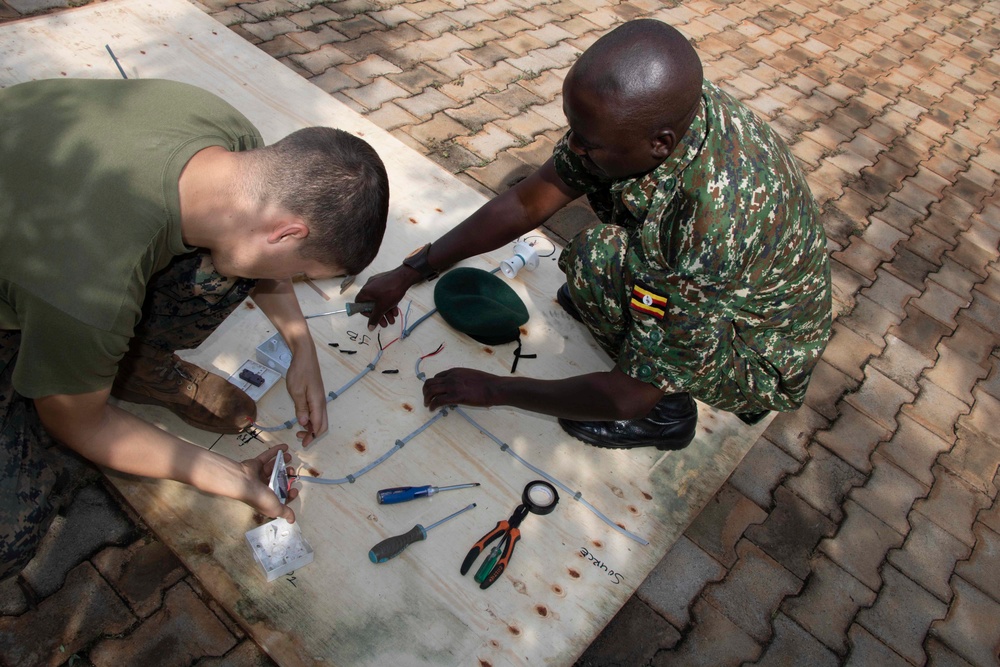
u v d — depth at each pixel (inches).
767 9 199.0
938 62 195.2
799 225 64.4
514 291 99.7
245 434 80.0
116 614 67.7
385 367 89.0
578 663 72.5
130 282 47.7
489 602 72.1
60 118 48.7
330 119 117.6
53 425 53.4
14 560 59.5
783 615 79.8
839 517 89.9
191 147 49.7
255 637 66.3
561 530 79.3
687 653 75.2
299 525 74.1
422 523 76.3
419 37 149.9
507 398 75.6
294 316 75.1
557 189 82.3
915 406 106.0
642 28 55.0
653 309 63.9
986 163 162.1
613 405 69.8
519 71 148.8
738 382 76.4
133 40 121.0
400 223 105.2
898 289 125.3
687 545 83.5
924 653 79.6
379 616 69.3
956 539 90.8
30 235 45.8
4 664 63.4
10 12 123.2
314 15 145.9
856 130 160.9
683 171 58.9
